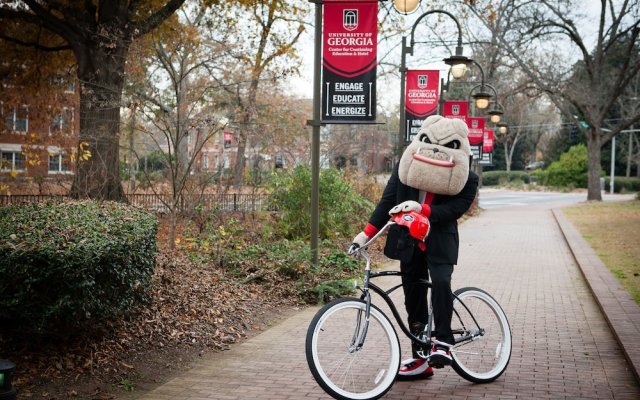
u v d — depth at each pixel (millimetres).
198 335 6258
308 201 13891
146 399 4598
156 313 6453
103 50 15906
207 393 4734
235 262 9484
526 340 6383
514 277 10773
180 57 12539
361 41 8805
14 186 16672
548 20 36156
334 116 8961
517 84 40656
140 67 16500
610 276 10164
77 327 5258
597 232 18922
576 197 52969
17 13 18016
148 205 17688
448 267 4715
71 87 24109
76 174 14539
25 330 4723
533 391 4777
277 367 5434
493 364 5078
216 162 14656
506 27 34688
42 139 18422
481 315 5102
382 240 14453
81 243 4625
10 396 3438
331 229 14195
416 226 4449
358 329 4461
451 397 4621
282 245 11109
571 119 41781
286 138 20344
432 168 4605
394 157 25000
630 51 39062
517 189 71500
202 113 11430
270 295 8398
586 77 43062
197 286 7809
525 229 21266
